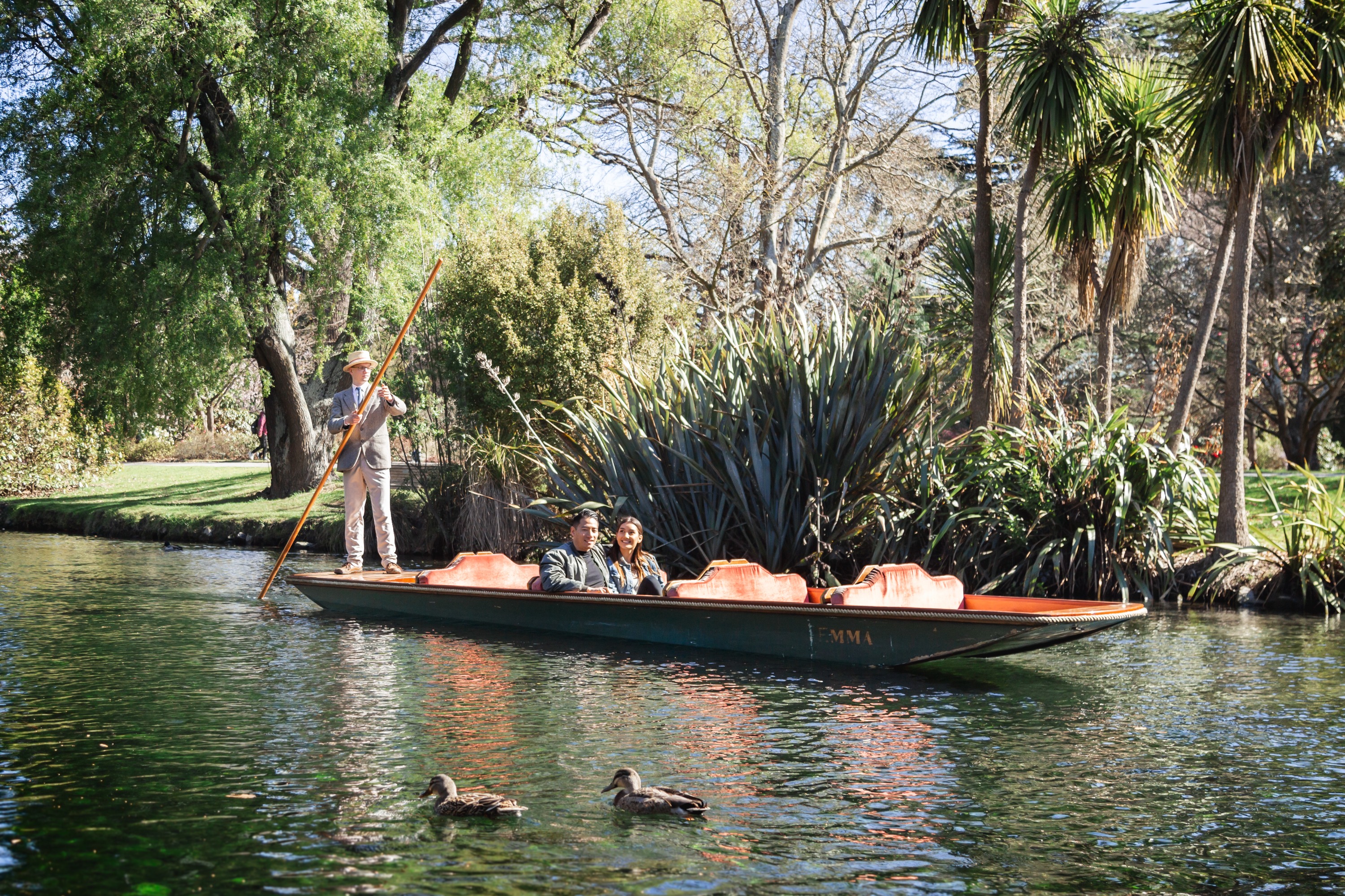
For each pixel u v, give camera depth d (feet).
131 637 28.60
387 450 36.58
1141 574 37.24
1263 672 24.99
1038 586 36.09
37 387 83.76
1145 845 13.84
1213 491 42.32
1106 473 37.19
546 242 59.00
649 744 18.22
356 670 24.35
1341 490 38.75
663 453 38.37
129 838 13.61
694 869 12.78
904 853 13.41
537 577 30.32
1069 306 61.82
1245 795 15.85
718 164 75.51
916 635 23.97
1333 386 104.63
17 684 22.58
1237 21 34.68
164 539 64.03
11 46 61.93
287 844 13.43
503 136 68.69
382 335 67.36
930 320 56.18
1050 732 19.34
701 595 27.91
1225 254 39.11
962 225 51.57
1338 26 35.65
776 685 22.99
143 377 62.13
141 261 62.49
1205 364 101.04
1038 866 13.11
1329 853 13.62
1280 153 38.11
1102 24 39.42
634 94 82.12
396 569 36.42
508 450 52.19
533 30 67.97
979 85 44.14
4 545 58.85
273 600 36.24
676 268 76.79
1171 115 40.55
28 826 14.01
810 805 15.15
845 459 36.81
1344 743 18.71
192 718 19.74
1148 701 21.89
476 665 24.89
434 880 12.34
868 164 80.59
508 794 15.43
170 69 56.65
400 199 58.08
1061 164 46.85
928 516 37.58
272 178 58.54
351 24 57.47
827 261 83.15
